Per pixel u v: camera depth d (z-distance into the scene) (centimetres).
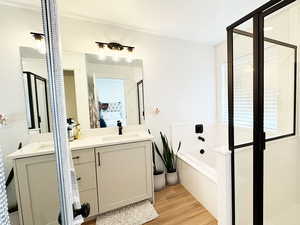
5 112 156
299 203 158
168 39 247
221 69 277
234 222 137
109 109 216
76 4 166
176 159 244
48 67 55
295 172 157
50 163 103
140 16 191
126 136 207
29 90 151
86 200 158
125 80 223
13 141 156
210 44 279
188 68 265
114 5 169
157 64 242
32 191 117
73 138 182
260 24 121
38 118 133
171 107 255
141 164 183
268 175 137
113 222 163
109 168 167
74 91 196
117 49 212
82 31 197
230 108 145
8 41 159
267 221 137
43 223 110
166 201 195
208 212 172
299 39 157
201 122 278
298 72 158
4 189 37
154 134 245
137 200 181
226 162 133
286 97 167
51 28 53
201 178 184
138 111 233
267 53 164
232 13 186
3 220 34
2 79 157
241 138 146
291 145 154
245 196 139
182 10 180
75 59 196
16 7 161
